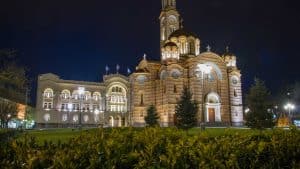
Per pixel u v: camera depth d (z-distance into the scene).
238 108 99.94
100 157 7.57
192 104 57.56
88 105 111.94
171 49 96.50
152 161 7.68
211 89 97.81
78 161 7.33
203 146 8.52
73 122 108.62
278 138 10.64
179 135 11.05
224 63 101.12
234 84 101.88
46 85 107.25
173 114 90.00
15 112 75.19
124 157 7.93
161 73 97.56
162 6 118.62
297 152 9.53
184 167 7.54
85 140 9.56
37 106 104.69
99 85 114.44
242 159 8.61
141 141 9.71
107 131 11.92
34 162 6.94
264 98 50.78
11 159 7.69
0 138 19.20
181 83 93.38
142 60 108.19
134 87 101.88
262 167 8.30
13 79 64.94
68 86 110.75
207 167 7.37
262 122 49.41
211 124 92.50
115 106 115.50
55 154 7.43
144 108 100.06
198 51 108.69
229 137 10.59
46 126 104.00
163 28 115.12
